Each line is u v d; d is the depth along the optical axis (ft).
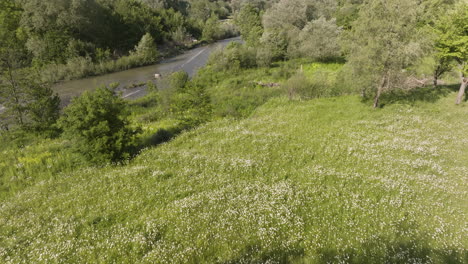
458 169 53.26
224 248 33.45
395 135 70.13
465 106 84.69
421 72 104.06
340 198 43.96
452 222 38.73
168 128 83.82
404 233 36.27
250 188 47.16
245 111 102.22
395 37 76.84
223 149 65.67
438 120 78.38
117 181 51.01
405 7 75.20
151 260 31.37
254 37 226.58
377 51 79.15
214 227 36.99
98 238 36.04
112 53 227.20
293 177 51.80
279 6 227.20
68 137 58.59
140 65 216.95
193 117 89.71
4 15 187.62
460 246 34.14
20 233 38.01
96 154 58.65
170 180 50.78
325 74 142.72
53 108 86.94
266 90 126.62
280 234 35.99
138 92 146.30
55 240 35.96
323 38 177.58
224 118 93.09
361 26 82.28
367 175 51.57
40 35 191.83
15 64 82.28
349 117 85.71
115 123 62.18
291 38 200.13
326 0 264.52
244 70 175.94
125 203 43.68
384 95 97.96
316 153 62.28
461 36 82.64
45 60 178.91
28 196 48.24
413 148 61.87
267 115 93.91
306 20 223.92
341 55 194.39
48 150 68.90
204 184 49.08
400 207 41.86
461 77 85.05
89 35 219.00
